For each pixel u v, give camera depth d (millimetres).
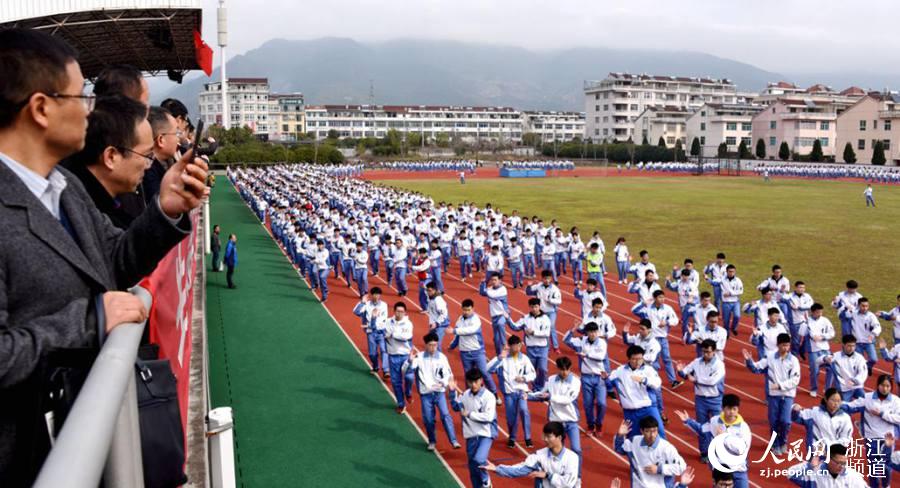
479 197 62594
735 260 31938
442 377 13461
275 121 146250
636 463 10891
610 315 23828
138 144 3057
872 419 12531
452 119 169250
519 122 173500
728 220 46156
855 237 38594
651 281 20719
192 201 2314
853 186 77188
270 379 17500
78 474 988
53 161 1951
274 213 40125
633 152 118375
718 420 12016
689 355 19750
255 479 12383
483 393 11578
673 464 10641
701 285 27781
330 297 26781
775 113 112125
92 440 1086
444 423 13547
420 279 25297
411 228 35844
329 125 160750
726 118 118688
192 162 2285
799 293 19484
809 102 111250
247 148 90000
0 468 1525
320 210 39969
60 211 2000
